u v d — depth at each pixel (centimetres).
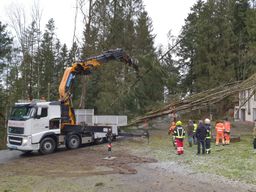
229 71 3788
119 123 2261
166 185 1054
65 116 1941
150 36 3422
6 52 4147
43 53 4681
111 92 2788
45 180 1155
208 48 4000
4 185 1090
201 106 2361
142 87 2773
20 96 3644
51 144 1830
